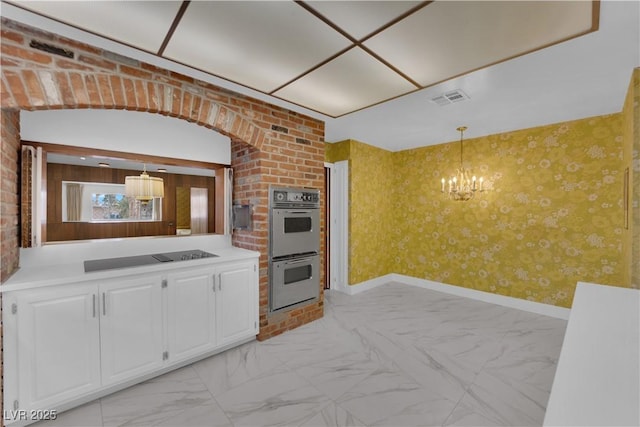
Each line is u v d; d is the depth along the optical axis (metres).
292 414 1.82
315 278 3.26
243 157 2.96
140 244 2.62
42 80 1.69
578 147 3.27
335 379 2.18
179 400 1.94
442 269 4.43
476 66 2.06
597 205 3.16
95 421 1.74
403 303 3.89
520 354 2.55
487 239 3.96
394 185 5.04
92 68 1.85
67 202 3.88
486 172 3.97
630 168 2.27
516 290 3.71
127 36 1.73
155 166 4.29
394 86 2.39
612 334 1.12
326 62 2.01
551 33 1.67
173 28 1.65
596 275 3.17
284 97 2.64
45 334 1.70
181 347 2.25
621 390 0.75
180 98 2.22
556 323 3.23
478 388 2.08
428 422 1.76
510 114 3.11
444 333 2.97
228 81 2.32
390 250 5.04
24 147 1.92
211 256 2.54
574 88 2.45
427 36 1.70
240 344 2.71
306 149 3.16
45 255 2.15
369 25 1.60
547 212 3.48
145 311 2.07
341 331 3.01
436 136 4.02
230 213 3.10
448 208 4.36
